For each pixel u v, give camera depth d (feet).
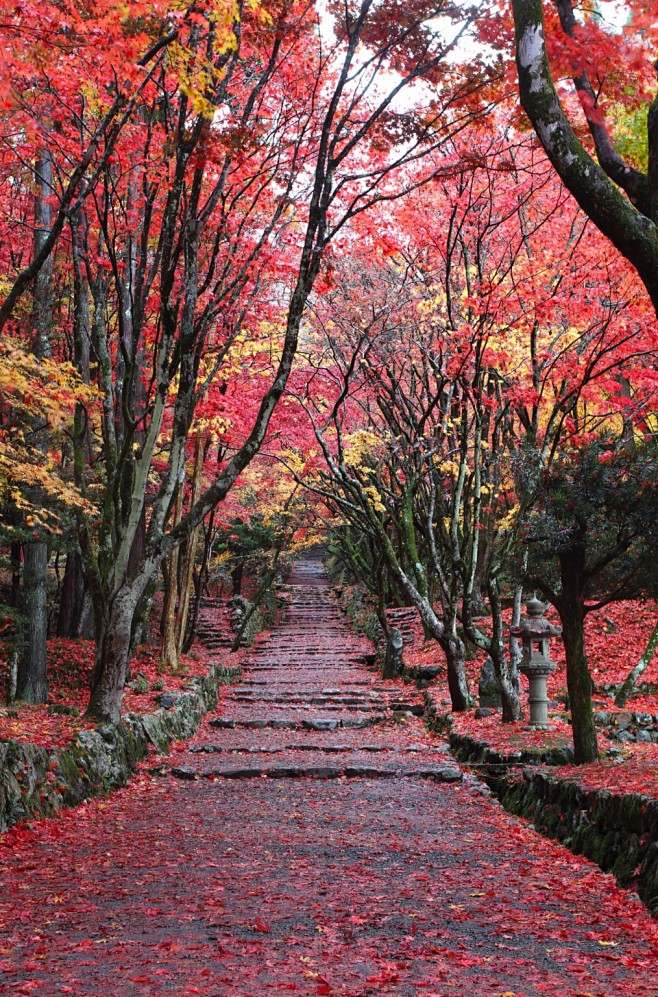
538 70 21.52
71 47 26.76
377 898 19.89
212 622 102.37
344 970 14.74
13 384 33.17
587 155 21.16
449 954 15.76
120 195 42.06
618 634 63.00
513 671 48.16
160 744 45.62
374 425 62.80
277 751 48.37
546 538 29.84
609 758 31.94
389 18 31.24
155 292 44.24
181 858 24.36
